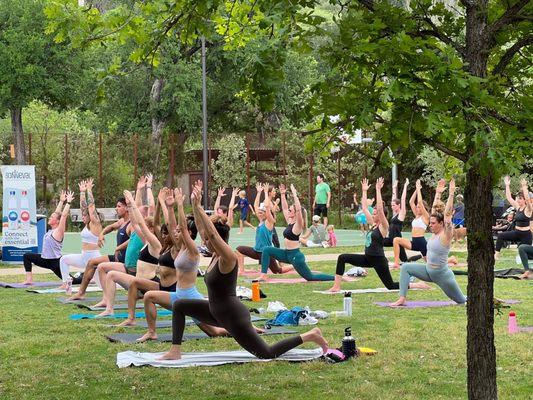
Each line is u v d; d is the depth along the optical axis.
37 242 26.05
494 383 7.31
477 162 6.11
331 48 6.63
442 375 9.65
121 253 16.64
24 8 55.12
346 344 10.55
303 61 53.81
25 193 25.48
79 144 49.94
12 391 9.11
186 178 57.62
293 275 21.70
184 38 9.03
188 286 11.57
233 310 9.59
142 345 11.59
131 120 57.84
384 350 11.09
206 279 9.66
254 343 9.77
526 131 6.39
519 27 7.34
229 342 11.62
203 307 10.29
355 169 45.81
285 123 56.78
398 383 9.30
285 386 9.16
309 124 7.73
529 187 30.53
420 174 43.09
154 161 52.31
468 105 6.24
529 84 7.86
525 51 7.69
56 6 8.78
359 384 9.21
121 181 49.50
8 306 16.06
